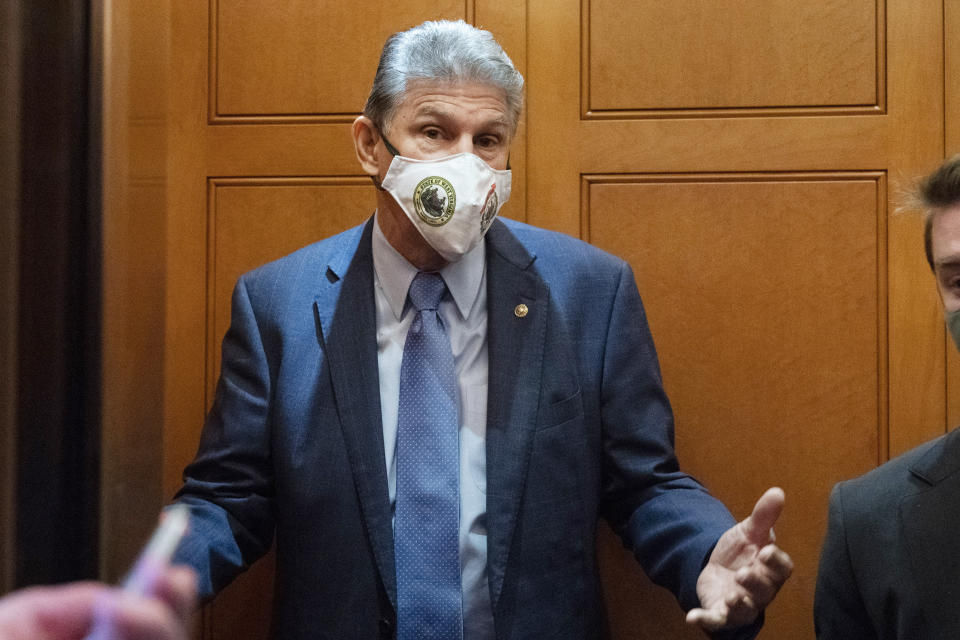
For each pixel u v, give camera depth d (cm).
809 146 189
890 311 187
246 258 198
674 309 191
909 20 187
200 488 161
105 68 43
